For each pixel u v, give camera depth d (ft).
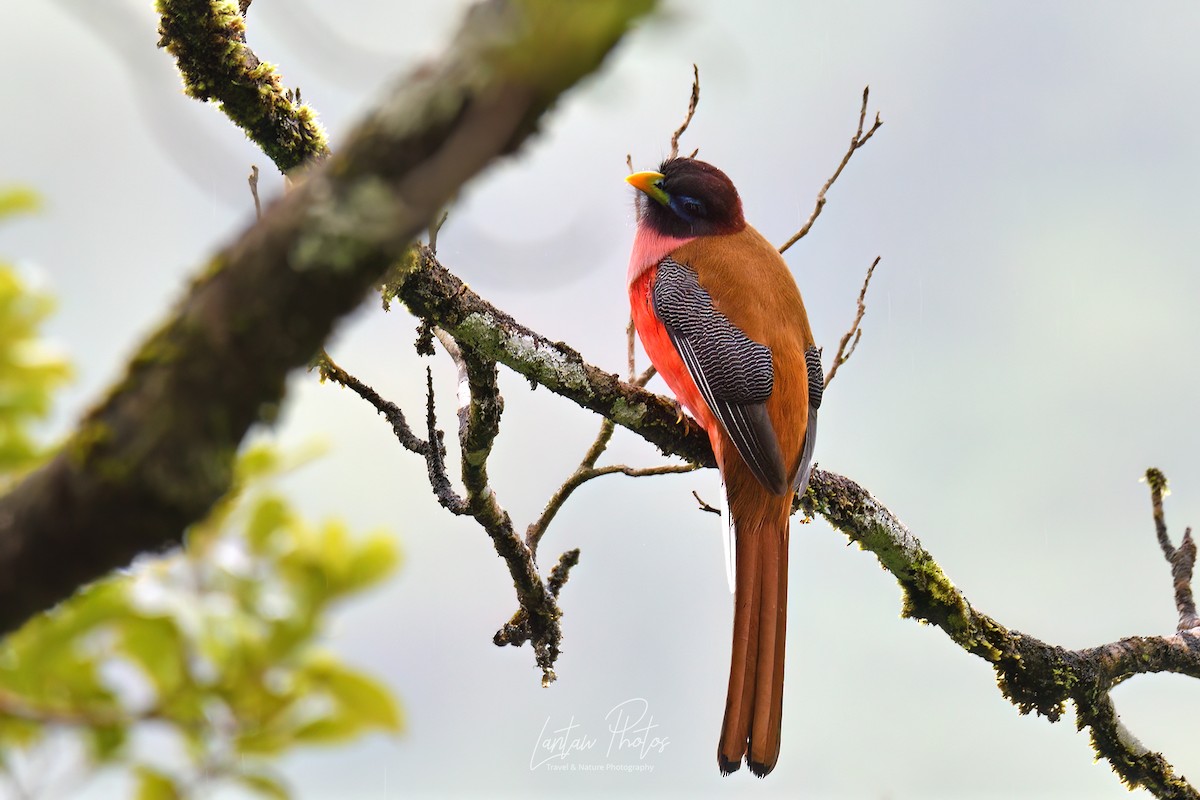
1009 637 30.58
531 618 28.66
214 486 9.32
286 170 23.82
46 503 9.30
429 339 26.25
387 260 9.21
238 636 8.87
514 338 25.38
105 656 9.19
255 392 9.36
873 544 30.40
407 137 8.92
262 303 9.13
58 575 9.44
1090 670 30.81
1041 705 30.81
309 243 9.02
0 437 10.18
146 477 9.17
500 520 27.14
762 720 28.55
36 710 8.75
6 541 9.36
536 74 7.97
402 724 8.87
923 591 30.48
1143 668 31.24
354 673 8.81
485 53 8.36
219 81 22.99
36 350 10.36
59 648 8.86
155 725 8.76
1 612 9.49
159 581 9.26
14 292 10.31
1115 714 31.60
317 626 8.81
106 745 8.82
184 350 9.21
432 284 24.11
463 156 8.56
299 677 8.82
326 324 9.33
